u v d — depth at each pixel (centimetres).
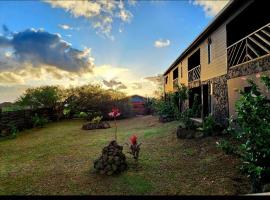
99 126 1612
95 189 500
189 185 482
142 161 691
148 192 464
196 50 1441
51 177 600
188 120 1015
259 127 422
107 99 2298
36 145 1069
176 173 565
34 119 1695
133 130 1393
